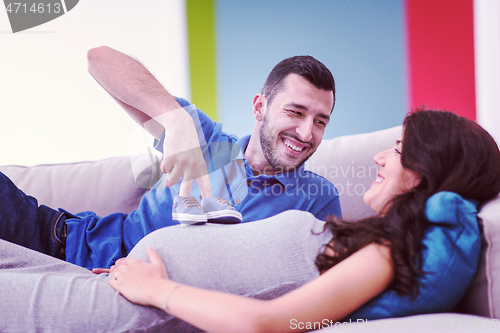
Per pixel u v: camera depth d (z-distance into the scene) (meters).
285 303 0.63
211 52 2.88
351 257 0.70
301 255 0.77
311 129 1.34
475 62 2.56
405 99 2.70
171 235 0.82
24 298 0.68
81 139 2.74
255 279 0.74
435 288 0.70
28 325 0.66
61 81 2.74
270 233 0.79
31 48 2.73
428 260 0.70
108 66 1.19
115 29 2.86
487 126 2.48
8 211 1.15
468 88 2.57
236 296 0.64
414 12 2.67
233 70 2.87
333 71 2.79
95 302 0.70
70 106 2.74
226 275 0.74
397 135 1.59
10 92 2.71
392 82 2.71
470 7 2.56
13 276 0.72
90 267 1.24
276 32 2.84
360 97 2.76
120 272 0.75
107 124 2.75
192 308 0.64
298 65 1.35
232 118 2.86
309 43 2.81
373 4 2.74
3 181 1.19
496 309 0.73
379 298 0.71
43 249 1.26
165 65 2.89
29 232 1.20
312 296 0.63
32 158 2.71
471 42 2.57
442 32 2.62
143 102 1.15
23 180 1.70
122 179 1.69
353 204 1.54
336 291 0.64
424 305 0.70
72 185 1.69
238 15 2.87
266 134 1.40
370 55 2.74
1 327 0.66
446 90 2.61
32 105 2.72
